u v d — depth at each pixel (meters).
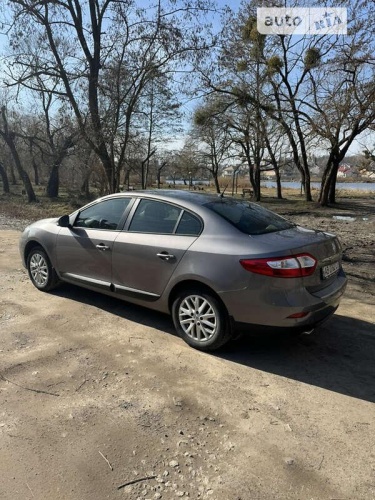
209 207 4.08
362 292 5.99
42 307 5.01
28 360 3.65
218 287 3.63
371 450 2.61
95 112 11.31
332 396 3.21
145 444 2.61
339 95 13.89
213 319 3.78
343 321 4.78
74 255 5.00
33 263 5.69
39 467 2.39
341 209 23.28
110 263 4.57
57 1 11.11
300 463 2.48
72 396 3.11
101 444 2.60
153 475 2.36
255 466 2.45
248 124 22.06
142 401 3.07
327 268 3.85
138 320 4.65
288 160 36.84
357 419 2.92
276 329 3.50
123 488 2.26
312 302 3.53
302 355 3.90
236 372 3.55
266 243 3.59
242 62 17.09
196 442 2.64
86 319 4.65
